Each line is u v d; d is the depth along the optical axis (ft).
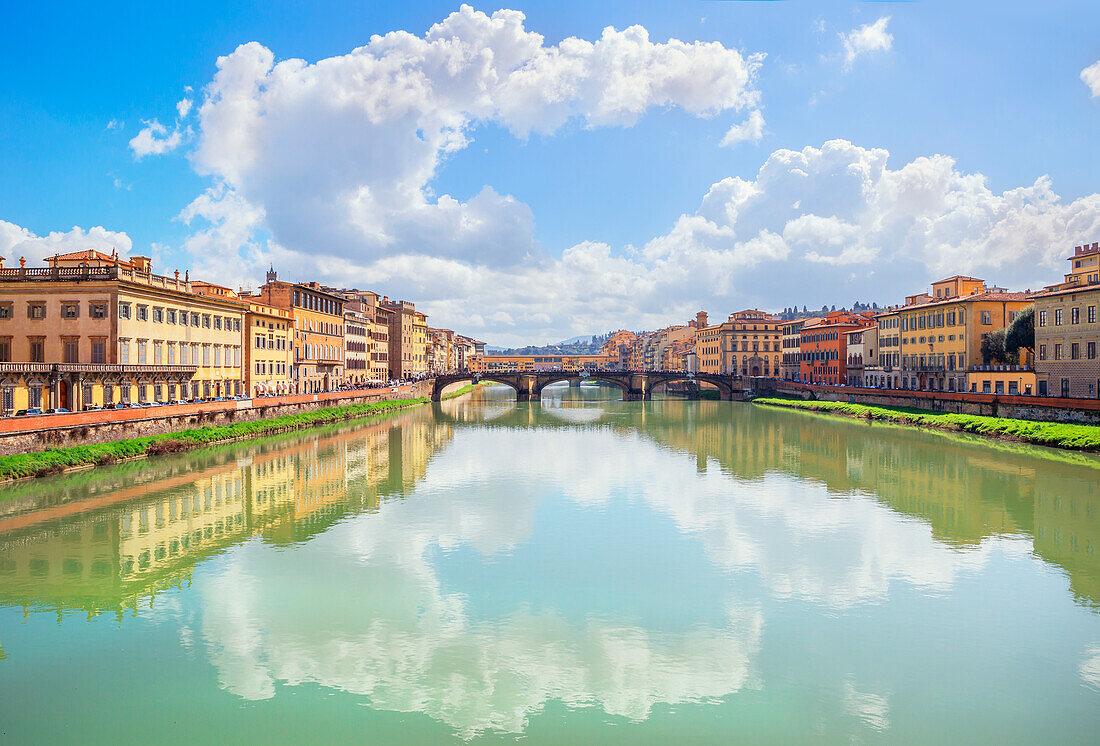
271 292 375.25
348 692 78.38
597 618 98.22
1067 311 285.43
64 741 69.36
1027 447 253.44
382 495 176.76
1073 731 71.15
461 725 72.18
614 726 72.18
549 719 73.36
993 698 77.15
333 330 443.32
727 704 76.13
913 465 218.18
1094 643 90.17
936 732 71.00
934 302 396.57
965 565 119.65
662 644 90.38
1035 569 117.29
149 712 74.69
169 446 228.84
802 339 593.83
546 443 286.66
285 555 125.29
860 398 427.33
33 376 205.67
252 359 331.98
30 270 235.40
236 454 236.22
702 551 128.26
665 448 269.23
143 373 246.47
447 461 234.38
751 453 253.03
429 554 126.52
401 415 427.74
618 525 146.72
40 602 103.35
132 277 246.06
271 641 91.09
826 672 82.89
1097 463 215.51
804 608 101.65
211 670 83.25
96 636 92.17
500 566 119.96
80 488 173.78
